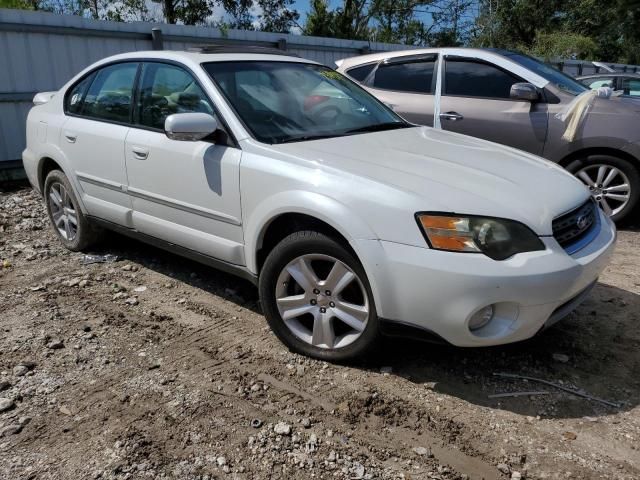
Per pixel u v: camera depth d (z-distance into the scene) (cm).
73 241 498
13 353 330
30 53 788
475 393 292
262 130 346
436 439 258
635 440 257
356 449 252
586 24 2877
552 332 355
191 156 357
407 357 325
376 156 321
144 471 237
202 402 284
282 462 244
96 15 2408
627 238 551
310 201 295
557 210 288
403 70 654
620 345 339
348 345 307
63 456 246
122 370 313
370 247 278
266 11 2770
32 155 511
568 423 269
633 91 1046
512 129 580
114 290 422
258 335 352
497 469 239
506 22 2842
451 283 263
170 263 477
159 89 397
